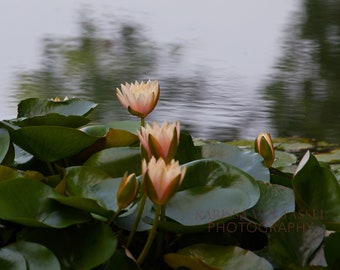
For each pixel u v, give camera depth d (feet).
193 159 11.26
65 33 59.52
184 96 38.50
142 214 10.30
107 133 11.60
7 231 10.35
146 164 10.07
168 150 10.00
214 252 10.08
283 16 70.74
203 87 41.37
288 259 10.08
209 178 10.52
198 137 30.58
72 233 10.05
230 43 57.88
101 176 10.61
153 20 67.31
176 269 10.00
